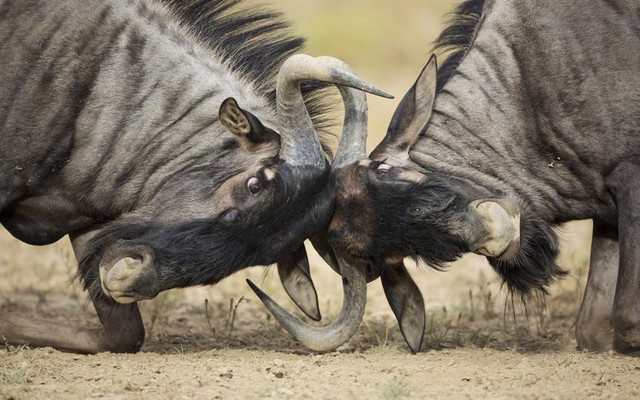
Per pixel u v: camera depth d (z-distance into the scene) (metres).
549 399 20.55
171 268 22.47
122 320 25.05
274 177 22.55
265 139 23.16
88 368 22.81
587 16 24.22
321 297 32.75
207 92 24.17
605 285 25.55
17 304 30.98
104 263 22.64
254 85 24.64
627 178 24.05
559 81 24.16
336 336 23.86
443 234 22.41
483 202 22.11
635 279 23.77
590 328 25.48
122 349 25.19
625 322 23.80
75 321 29.00
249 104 24.19
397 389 20.64
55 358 23.95
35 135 24.06
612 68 24.02
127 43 24.22
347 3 79.31
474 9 25.83
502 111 24.41
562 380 21.94
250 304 31.95
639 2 24.09
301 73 22.05
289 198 22.64
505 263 24.14
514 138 24.42
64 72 24.00
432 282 35.03
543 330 28.16
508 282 24.81
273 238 22.80
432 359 23.98
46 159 24.19
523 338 27.33
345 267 23.56
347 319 23.81
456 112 24.44
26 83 23.98
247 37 25.30
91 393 20.84
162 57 24.28
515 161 24.47
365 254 23.14
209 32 25.02
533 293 26.11
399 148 23.41
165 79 24.17
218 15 25.45
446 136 24.28
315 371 22.53
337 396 20.69
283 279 24.20
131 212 23.72
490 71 24.56
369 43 70.62
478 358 24.12
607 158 24.14
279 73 22.38
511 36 24.59
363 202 22.78
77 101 24.03
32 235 25.06
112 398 20.55
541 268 24.41
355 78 21.81
